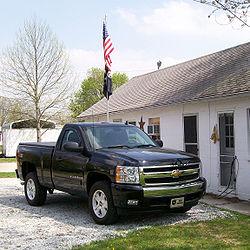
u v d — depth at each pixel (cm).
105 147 873
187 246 618
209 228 736
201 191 831
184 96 1315
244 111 1088
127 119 1842
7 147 3778
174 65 2041
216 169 1209
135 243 639
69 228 775
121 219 841
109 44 1717
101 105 2344
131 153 800
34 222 839
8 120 4656
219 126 1197
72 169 880
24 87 3559
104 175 798
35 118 3675
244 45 1521
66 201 1112
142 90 1941
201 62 1689
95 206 813
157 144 960
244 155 1091
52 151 964
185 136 1364
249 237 671
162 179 770
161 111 1521
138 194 738
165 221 813
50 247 639
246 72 1173
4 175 1977
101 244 638
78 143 890
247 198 1080
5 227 795
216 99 1130
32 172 1069
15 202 1116
